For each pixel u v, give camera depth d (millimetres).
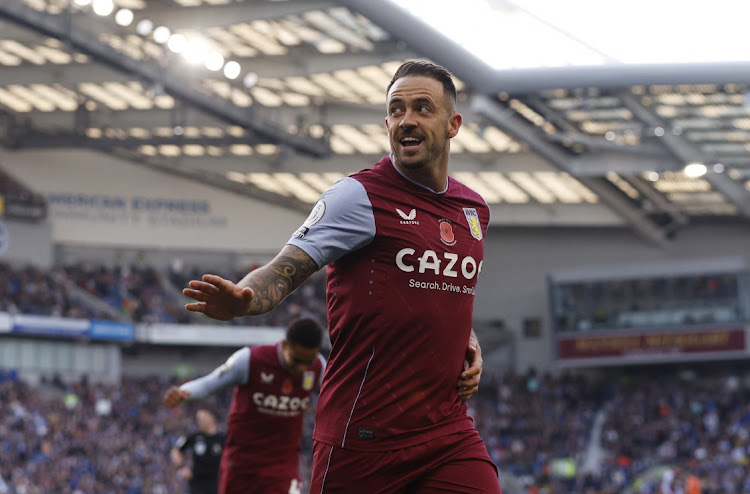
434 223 5285
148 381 62938
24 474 39875
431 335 5223
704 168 55125
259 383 9836
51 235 66375
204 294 4520
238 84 54062
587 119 53375
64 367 60875
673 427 63156
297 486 10172
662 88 47750
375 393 5219
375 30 47688
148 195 70500
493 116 51094
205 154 68375
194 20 47156
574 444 61875
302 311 69750
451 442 5293
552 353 72312
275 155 66500
